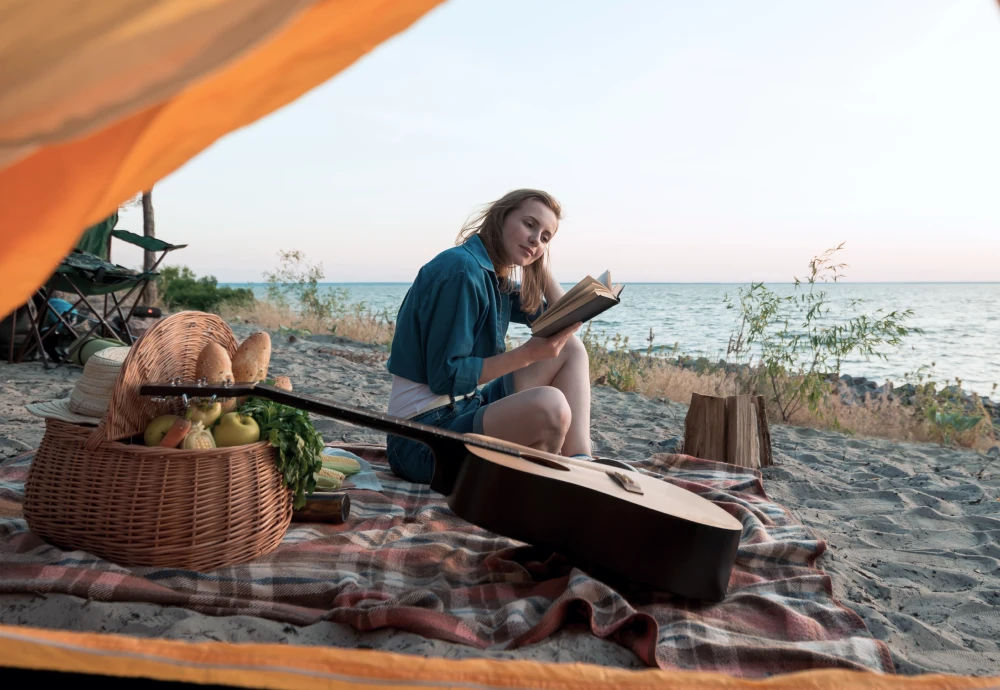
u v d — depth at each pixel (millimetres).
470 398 3639
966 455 6449
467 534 3162
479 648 2180
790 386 7715
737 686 1782
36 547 2527
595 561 2582
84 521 2469
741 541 3232
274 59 1315
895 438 7238
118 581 2291
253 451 2650
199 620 2195
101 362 2602
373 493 3572
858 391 10406
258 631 2195
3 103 1082
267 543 2723
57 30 1091
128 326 7473
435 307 3352
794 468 5219
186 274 15742
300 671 1618
